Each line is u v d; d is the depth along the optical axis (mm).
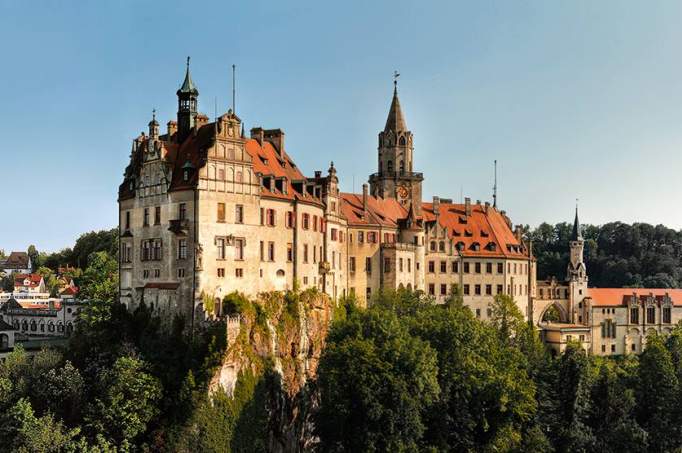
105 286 125125
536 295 179250
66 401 88750
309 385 102312
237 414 89188
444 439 94250
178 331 94375
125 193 107688
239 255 98188
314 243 114188
